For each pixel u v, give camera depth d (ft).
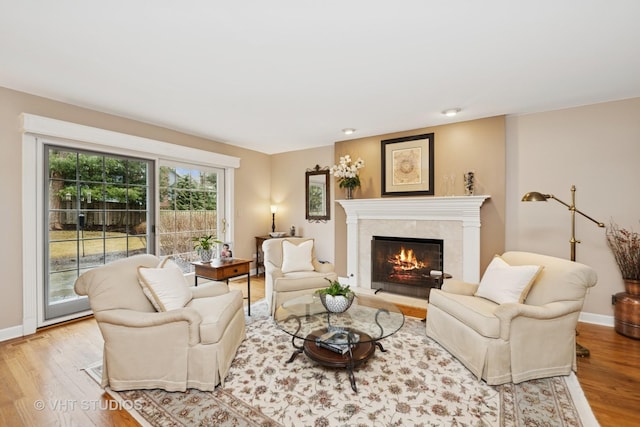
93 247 10.85
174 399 6.08
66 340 8.71
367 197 14.53
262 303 12.41
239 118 11.68
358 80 8.31
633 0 5.11
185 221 14.24
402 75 8.00
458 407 5.83
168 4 5.22
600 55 6.97
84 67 7.55
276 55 7.00
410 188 13.21
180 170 14.05
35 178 9.30
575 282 6.95
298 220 17.54
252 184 17.42
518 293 7.37
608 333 9.28
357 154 14.75
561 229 10.52
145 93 9.21
